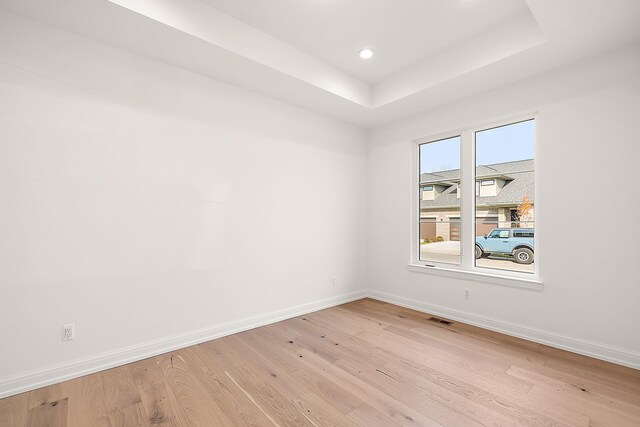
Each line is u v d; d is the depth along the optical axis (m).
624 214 2.35
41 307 2.06
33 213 2.04
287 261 3.48
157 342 2.54
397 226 4.03
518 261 3.02
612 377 2.16
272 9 2.36
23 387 1.99
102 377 2.18
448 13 2.40
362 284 4.36
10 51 1.98
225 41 2.40
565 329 2.62
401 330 3.08
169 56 2.52
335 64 3.19
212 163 2.89
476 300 3.22
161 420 1.72
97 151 2.29
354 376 2.19
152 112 2.55
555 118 2.69
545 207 2.74
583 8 1.93
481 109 3.20
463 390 2.01
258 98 3.23
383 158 4.21
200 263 2.81
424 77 3.11
